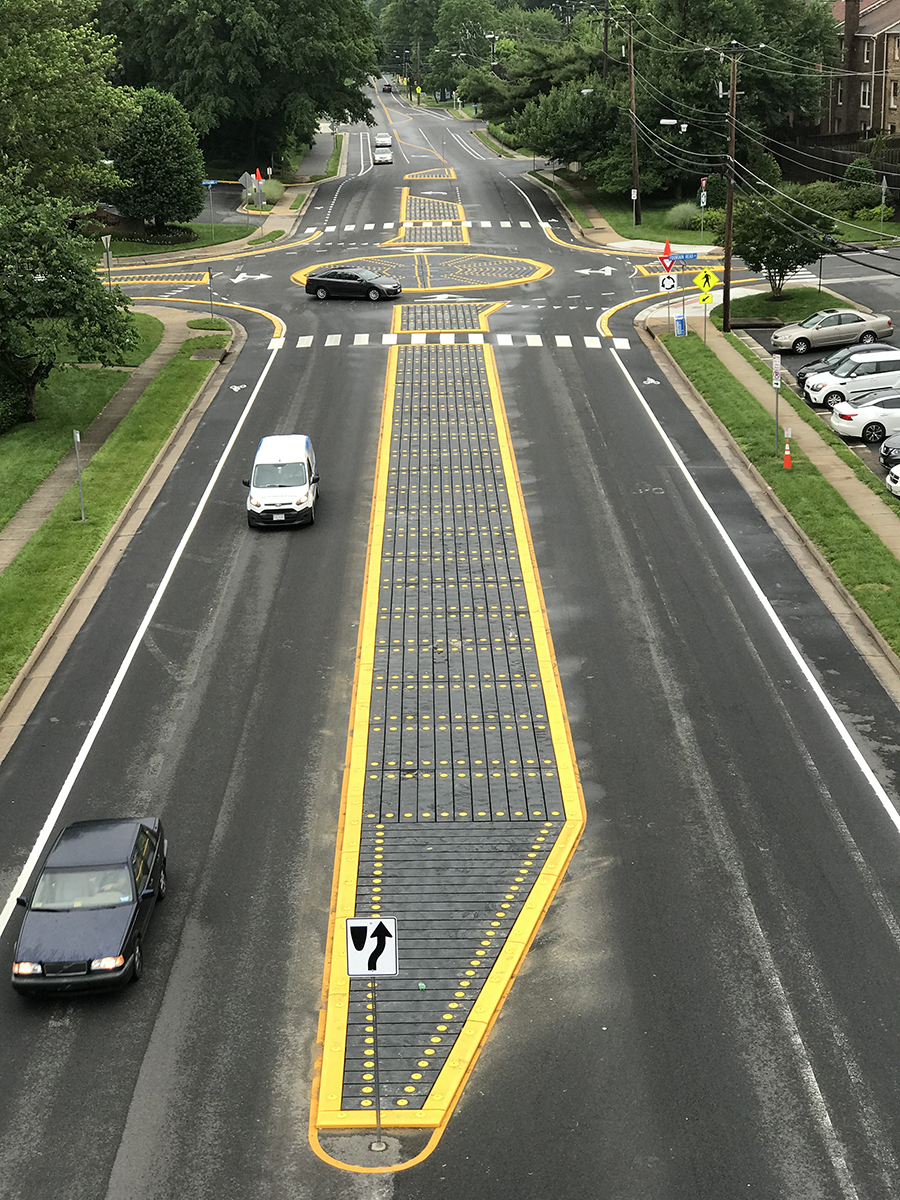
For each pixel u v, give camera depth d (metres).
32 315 39.88
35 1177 14.13
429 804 21.41
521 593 29.09
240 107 94.06
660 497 34.66
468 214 81.56
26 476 36.66
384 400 43.31
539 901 18.88
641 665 25.77
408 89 195.25
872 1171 13.95
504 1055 15.88
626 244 71.56
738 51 82.56
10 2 50.50
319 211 84.12
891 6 91.50
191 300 59.81
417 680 25.38
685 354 47.62
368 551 31.55
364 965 13.98
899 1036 15.94
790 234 54.69
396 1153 14.40
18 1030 16.45
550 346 49.62
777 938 17.86
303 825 20.91
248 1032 16.39
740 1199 13.62
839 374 41.97
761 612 27.94
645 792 21.56
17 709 24.70
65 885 17.67
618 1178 13.95
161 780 22.22
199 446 39.50
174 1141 14.62
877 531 31.53
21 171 42.69
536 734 23.41
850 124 94.62
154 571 30.75
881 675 25.19
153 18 90.75
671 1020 16.36
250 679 25.58
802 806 21.00
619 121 82.44
